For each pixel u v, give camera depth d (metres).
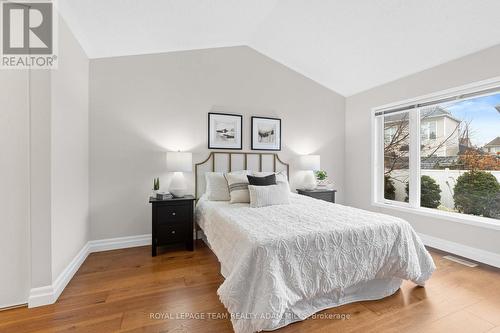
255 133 3.68
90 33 2.40
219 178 3.15
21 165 1.76
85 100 2.69
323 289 1.62
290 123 3.96
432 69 2.96
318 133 4.19
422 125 3.32
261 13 2.87
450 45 2.55
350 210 2.38
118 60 2.95
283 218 2.07
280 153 3.88
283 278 1.50
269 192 2.70
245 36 3.38
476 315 1.67
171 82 3.20
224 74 3.50
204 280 2.17
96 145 2.85
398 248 1.87
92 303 1.81
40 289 1.78
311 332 1.51
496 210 2.59
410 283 2.12
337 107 4.34
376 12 2.47
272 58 3.83
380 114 3.78
